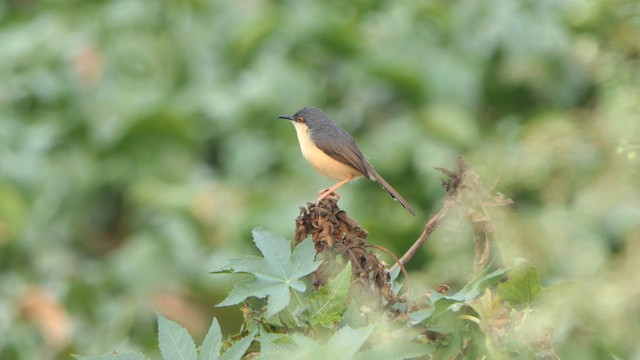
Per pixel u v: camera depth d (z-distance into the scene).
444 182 4.53
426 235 4.54
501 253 4.55
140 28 15.59
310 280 4.36
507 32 13.53
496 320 3.82
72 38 15.71
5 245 12.77
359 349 3.89
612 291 4.40
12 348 11.18
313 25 14.42
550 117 10.71
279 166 13.46
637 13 8.03
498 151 7.55
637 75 7.59
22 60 15.55
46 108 14.84
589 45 12.18
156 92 14.66
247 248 12.17
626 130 6.20
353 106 13.84
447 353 3.87
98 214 13.59
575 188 6.63
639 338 4.41
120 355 3.90
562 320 4.28
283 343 3.77
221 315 11.14
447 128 12.84
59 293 11.95
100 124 14.09
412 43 14.21
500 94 13.46
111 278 11.96
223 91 14.46
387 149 12.91
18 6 17.80
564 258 5.68
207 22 15.55
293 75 14.15
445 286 4.13
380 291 4.21
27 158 13.82
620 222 6.59
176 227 12.56
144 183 13.56
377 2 15.37
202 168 13.97
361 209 12.32
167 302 11.55
